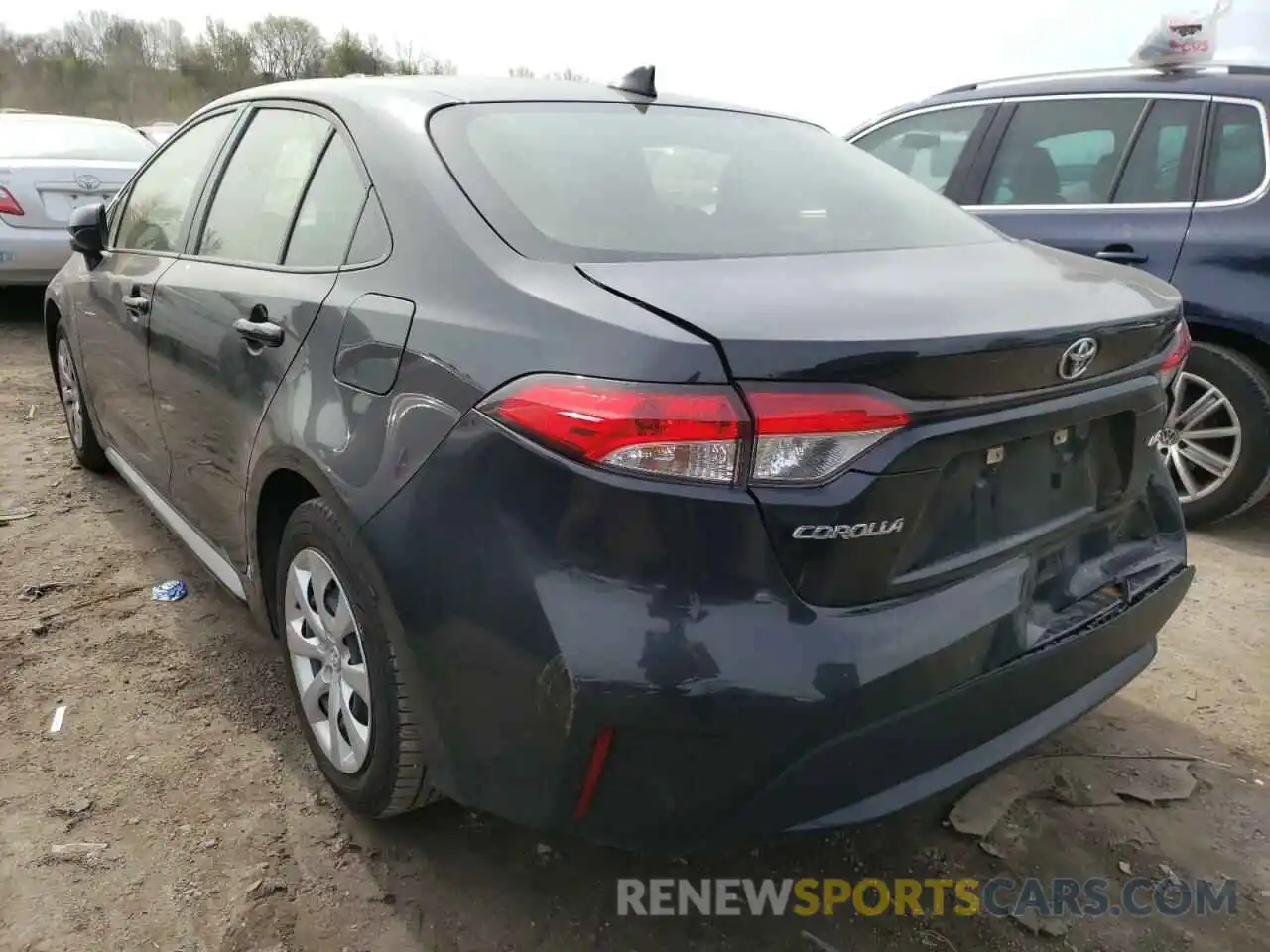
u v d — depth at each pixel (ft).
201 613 10.68
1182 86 13.50
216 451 8.75
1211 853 7.59
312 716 7.83
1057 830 7.80
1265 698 9.64
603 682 5.24
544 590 5.41
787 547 5.29
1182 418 13.43
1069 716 6.86
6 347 22.35
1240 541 13.39
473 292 6.15
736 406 5.12
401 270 6.72
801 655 5.30
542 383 5.50
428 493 5.98
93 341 12.07
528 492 5.50
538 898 7.01
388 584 6.19
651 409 5.15
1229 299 12.62
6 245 21.21
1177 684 9.87
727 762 5.34
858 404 5.21
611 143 7.77
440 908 6.88
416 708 6.34
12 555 11.89
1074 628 6.73
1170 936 6.82
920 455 5.44
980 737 6.24
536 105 8.07
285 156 8.69
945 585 5.91
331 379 6.93
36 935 6.50
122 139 25.58
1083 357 6.09
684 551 5.22
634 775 5.42
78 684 9.29
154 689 9.25
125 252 11.43
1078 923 6.91
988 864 7.45
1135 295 6.91
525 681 5.51
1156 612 7.47
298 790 7.98
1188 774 8.45
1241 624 11.07
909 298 5.85
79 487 14.15
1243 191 12.78
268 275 8.14
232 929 6.63
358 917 6.79
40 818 7.54
